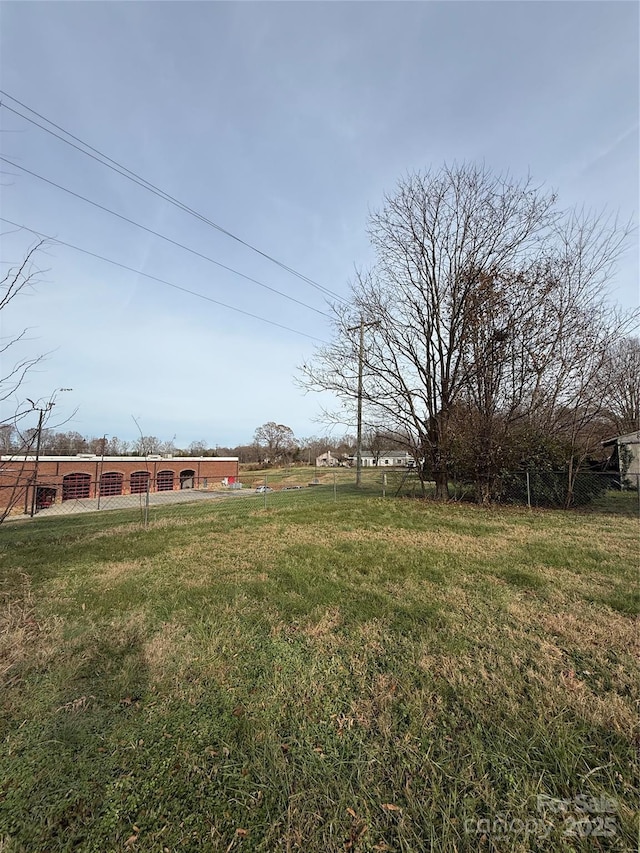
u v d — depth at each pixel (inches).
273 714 86.1
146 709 88.7
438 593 158.6
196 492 1331.2
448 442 446.3
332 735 79.2
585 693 90.4
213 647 116.7
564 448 426.3
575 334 424.5
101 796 65.7
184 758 73.7
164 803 64.2
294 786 66.9
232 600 155.1
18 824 60.8
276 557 220.4
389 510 398.0
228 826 60.1
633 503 448.8
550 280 412.2
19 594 167.5
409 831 58.4
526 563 199.9
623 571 184.9
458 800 63.1
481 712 84.4
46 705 90.3
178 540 275.3
